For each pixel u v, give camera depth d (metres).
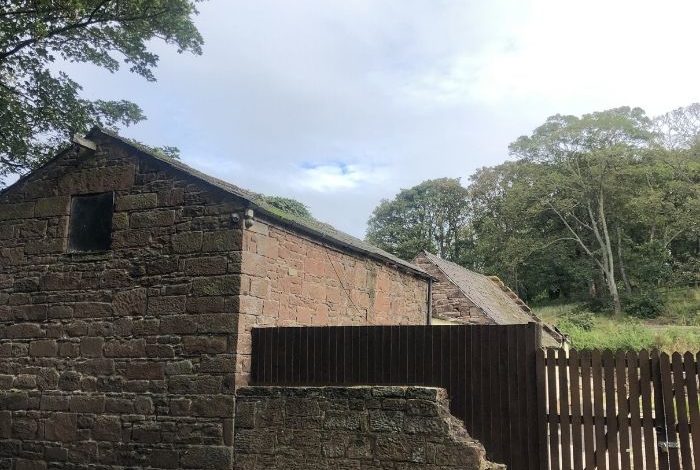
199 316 9.96
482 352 8.60
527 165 53.34
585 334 31.44
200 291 10.04
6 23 15.56
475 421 8.46
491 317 20.30
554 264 53.44
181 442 9.64
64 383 10.89
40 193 12.06
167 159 11.09
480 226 59.47
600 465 7.56
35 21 15.20
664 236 48.19
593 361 7.84
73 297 11.22
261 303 10.23
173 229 10.54
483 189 60.41
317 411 8.84
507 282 55.03
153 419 9.95
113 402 10.37
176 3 17.08
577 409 7.84
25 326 11.53
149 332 10.34
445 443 8.01
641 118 51.69
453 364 8.76
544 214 53.91
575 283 51.91
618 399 7.62
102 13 16.28
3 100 17.30
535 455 8.05
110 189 11.36
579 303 49.66
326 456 8.66
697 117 53.62
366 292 14.62
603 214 49.44
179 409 9.77
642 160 49.00
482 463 7.92
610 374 7.72
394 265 16.22
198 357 9.83
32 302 11.59
